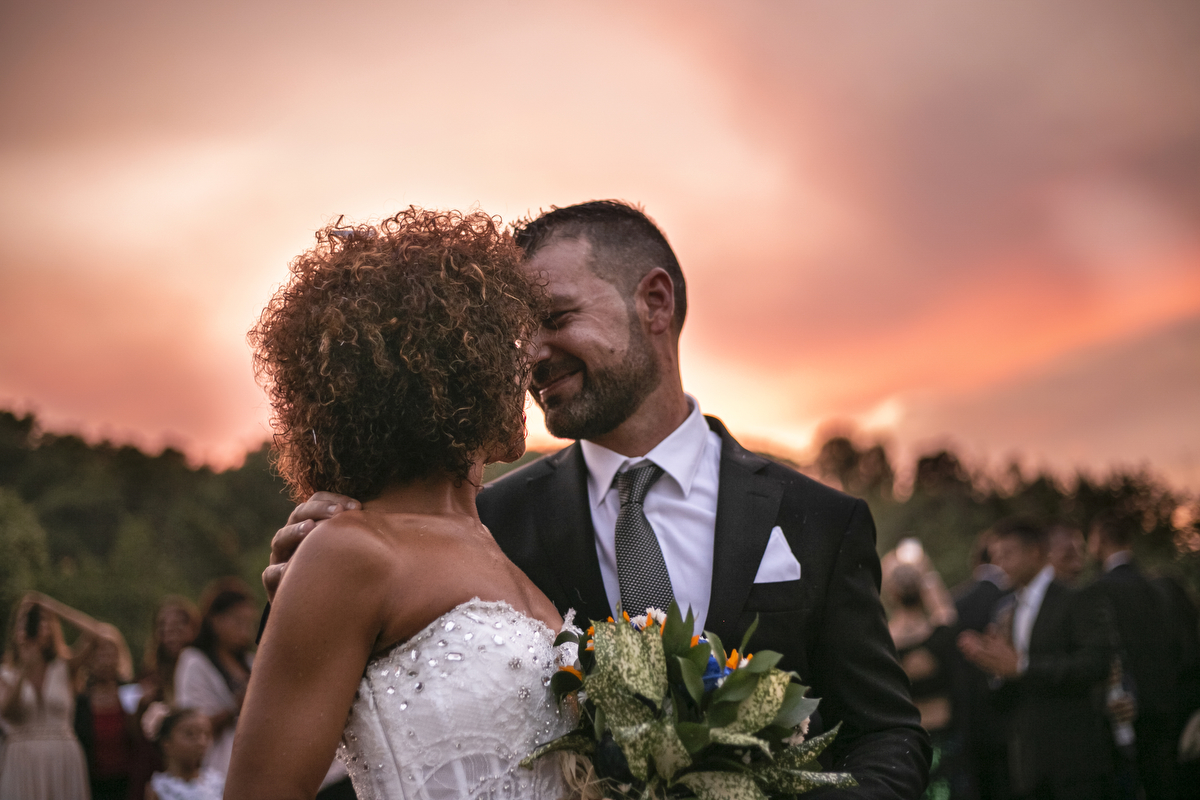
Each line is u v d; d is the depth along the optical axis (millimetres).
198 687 4520
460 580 1271
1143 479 15867
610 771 1261
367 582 1190
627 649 1268
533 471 2033
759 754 1297
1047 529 6398
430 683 1199
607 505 1933
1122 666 5465
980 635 5242
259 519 28062
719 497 1884
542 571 1871
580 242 1919
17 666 4609
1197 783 5340
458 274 1327
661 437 1943
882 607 1861
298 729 1127
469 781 1193
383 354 1259
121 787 4559
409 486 1339
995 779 5305
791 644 1755
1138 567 5918
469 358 1289
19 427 30234
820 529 1837
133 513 27812
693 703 1303
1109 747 5227
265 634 1186
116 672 4812
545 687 1293
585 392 1891
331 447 1285
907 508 22406
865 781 1581
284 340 1317
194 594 23328
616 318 1889
